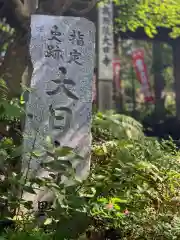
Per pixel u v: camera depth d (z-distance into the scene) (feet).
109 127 15.40
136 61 39.99
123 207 9.59
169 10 23.54
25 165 10.23
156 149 13.25
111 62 32.04
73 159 10.69
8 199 8.64
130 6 24.11
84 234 8.69
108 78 31.96
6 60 17.08
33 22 12.09
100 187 9.91
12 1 16.57
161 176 11.53
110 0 25.67
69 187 9.20
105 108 31.68
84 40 12.40
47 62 12.00
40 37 12.06
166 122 39.32
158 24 24.56
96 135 15.21
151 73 40.55
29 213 8.91
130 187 10.26
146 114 39.65
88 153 11.83
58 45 12.17
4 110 9.65
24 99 11.46
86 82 12.25
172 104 40.04
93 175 10.70
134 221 9.27
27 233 7.58
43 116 11.55
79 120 12.00
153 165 11.04
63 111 11.86
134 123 16.66
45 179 9.34
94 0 17.78
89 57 12.40
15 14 16.75
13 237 7.39
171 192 11.16
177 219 9.46
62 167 9.53
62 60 12.13
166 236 8.86
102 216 9.11
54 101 11.84
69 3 15.69
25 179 8.91
